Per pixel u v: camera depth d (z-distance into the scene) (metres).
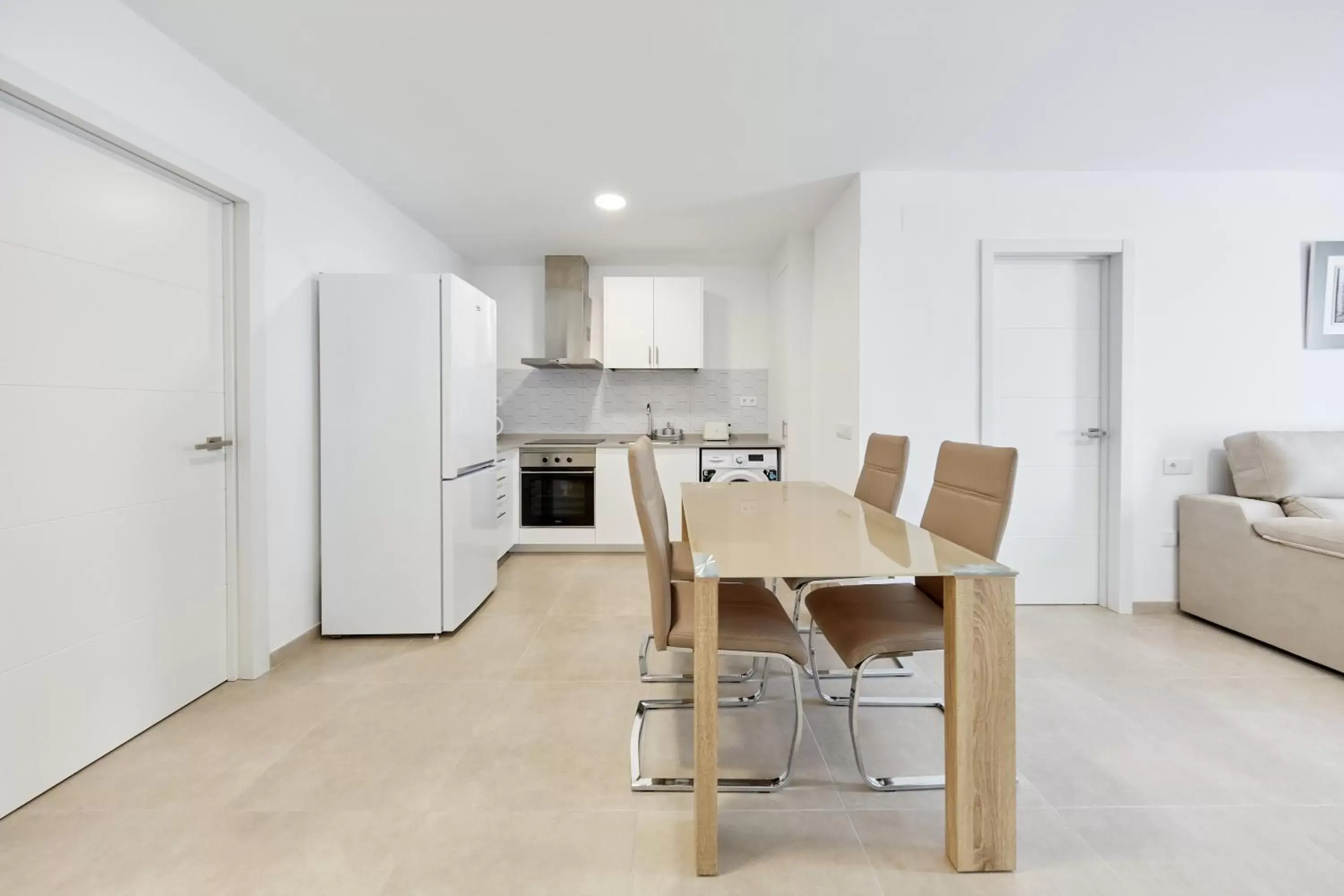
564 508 4.46
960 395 3.12
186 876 1.28
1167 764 1.71
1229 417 3.09
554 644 2.66
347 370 2.67
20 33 1.46
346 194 2.95
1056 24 1.88
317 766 1.70
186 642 2.06
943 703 2.09
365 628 2.70
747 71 2.13
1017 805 1.53
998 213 3.07
